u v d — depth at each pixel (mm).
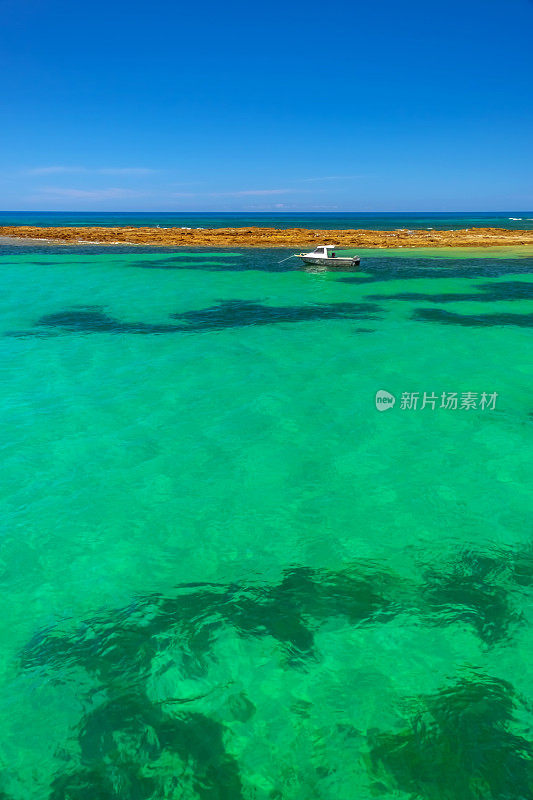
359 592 8109
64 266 46500
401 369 19297
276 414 15008
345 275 43000
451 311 29891
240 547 9180
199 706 6223
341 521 9938
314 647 7070
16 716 6094
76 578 8398
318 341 23422
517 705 6211
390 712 6129
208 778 5441
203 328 25828
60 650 7023
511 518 10039
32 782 5414
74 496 10688
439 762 5570
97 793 5320
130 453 12547
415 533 9570
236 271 44875
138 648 7047
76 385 17312
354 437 13531
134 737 5855
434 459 12391
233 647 7062
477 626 7414
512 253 57375
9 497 10609
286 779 5426
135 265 47844
